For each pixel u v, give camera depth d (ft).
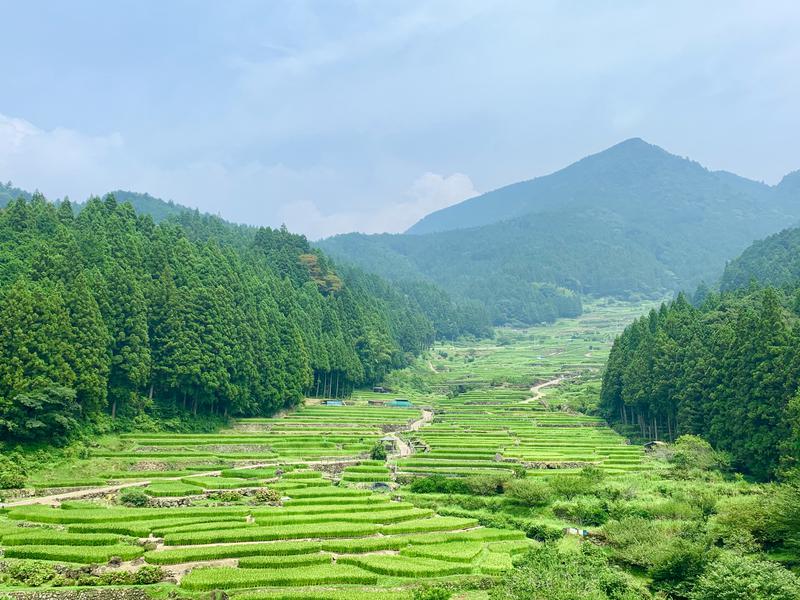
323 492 312.91
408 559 224.33
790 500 227.81
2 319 331.77
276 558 213.66
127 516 248.52
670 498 305.94
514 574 187.83
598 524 285.84
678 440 408.05
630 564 232.32
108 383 394.93
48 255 395.14
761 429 361.71
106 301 402.93
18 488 283.59
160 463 347.56
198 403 454.40
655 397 486.38
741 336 400.47
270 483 328.29
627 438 521.65
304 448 421.59
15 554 201.87
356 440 452.35
